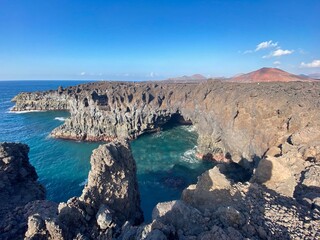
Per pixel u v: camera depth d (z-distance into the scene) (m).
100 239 21.38
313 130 28.94
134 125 75.44
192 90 79.88
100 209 23.41
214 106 60.81
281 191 17.11
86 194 24.47
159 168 53.25
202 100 69.19
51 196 42.53
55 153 64.56
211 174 17.77
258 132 41.88
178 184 45.44
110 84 123.69
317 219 13.48
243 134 46.50
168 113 80.25
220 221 13.70
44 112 129.88
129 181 27.91
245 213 13.90
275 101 41.38
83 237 20.81
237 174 46.59
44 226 20.30
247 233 12.62
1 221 23.75
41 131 87.75
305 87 46.59
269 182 18.48
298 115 34.84
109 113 75.69
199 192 17.55
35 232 20.06
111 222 22.30
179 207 14.91
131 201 27.66
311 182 19.78
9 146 33.16
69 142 74.62
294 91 43.97
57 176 50.47
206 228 13.40
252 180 19.56
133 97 81.19
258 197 15.84
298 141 28.94
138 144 70.31
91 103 77.94
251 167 43.28
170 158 59.22
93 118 76.81
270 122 40.09
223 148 55.50
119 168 27.23
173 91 84.06
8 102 178.38
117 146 28.92
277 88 49.38
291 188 17.19
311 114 33.12
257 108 44.25
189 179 47.97
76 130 77.75
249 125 45.56
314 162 23.89
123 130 74.94
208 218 13.99
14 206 27.25
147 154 62.19
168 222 14.63
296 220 13.25
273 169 18.75
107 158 26.38
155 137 76.50
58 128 80.50
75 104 80.31
